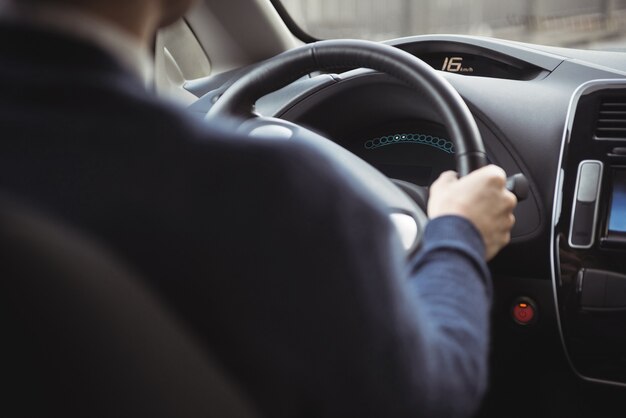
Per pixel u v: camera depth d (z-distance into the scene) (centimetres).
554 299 163
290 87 173
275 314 52
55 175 49
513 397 181
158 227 50
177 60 206
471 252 67
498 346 174
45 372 49
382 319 55
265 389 54
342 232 53
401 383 56
